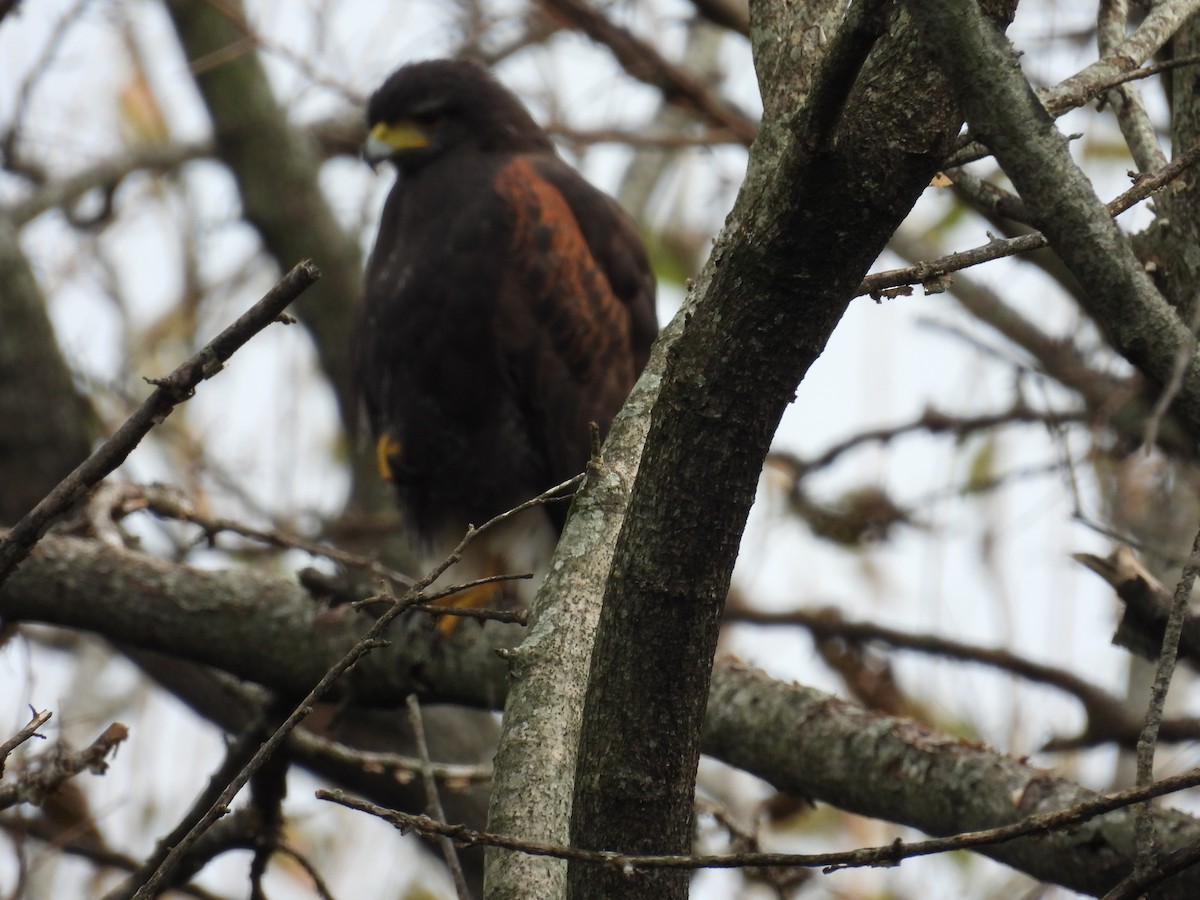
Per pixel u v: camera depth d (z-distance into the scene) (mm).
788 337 4531
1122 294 3938
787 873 8453
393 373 11344
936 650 10844
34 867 8484
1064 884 6914
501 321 11000
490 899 4770
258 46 12547
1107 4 5902
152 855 8125
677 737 4812
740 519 4715
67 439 12672
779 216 4352
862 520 12109
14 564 5086
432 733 11758
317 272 4719
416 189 11492
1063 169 3887
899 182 4277
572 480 5047
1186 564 4289
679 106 12211
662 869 4578
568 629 5199
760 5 5797
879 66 4258
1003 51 3859
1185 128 6180
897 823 7543
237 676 8680
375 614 8344
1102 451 9758
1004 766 7273
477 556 11359
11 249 12445
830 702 7879
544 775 4949
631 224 11750
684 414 4633
